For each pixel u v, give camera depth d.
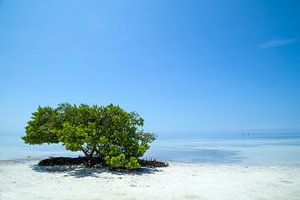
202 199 10.70
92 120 17.83
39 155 26.83
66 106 18.72
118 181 13.75
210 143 54.69
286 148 39.09
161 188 12.45
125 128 17.59
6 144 45.34
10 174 15.35
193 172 17.25
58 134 16.27
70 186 12.46
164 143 55.06
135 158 15.93
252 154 29.86
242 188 12.70
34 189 11.80
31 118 17.95
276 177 15.69
